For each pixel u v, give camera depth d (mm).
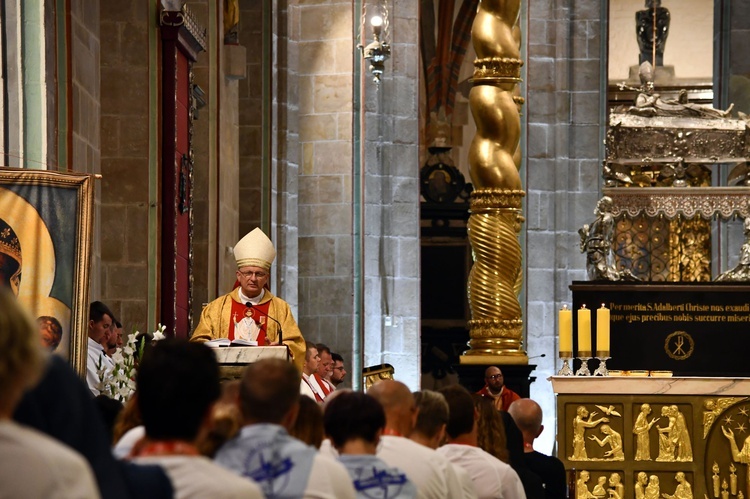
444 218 33375
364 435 6766
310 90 27438
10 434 3434
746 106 30375
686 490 14688
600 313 15375
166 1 18188
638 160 20719
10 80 13336
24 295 11328
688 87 33375
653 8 33281
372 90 28172
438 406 8023
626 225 30953
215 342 11094
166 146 17703
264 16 25438
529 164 29875
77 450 4070
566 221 29953
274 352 10758
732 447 14680
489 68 18812
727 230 29969
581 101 30203
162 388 4633
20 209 11414
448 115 33188
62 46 14289
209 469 4574
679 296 18609
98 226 16781
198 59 20922
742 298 18500
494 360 18516
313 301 27266
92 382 12664
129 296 17469
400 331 28188
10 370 3447
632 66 33406
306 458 5641
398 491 6621
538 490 10789
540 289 29641
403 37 28734
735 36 30484
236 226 22672
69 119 14383
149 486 4250
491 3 18859
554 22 30281
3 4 13375
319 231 27281
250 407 5727
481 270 18750
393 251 28312
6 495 3355
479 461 8930
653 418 14805
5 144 13297
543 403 29281
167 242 17656
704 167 29438
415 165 28656
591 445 14828
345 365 27047
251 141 25328
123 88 17531
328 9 27406
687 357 18516
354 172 27219
